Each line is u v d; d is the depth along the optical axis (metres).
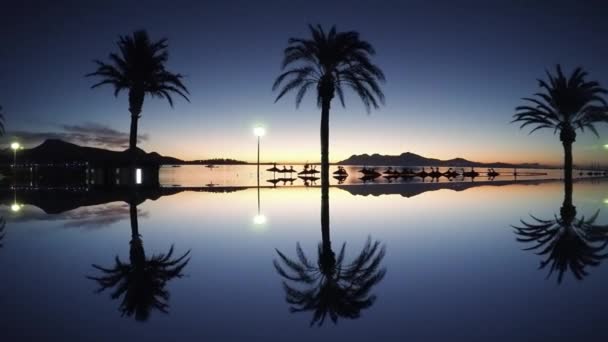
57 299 5.32
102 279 6.27
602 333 4.18
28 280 6.22
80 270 6.79
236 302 5.20
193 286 5.88
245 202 18.30
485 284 5.92
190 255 7.83
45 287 5.86
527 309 4.89
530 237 9.77
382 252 8.12
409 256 7.77
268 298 5.35
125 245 8.83
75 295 5.49
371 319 4.61
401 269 6.80
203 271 6.69
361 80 25.78
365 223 12.04
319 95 25.92
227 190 26.50
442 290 5.64
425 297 5.35
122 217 13.24
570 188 28.62
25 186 31.83
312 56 25.86
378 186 32.16
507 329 4.29
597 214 14.16
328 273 6.57
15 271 6.73
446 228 11.13
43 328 4.36
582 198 20.61
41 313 4.82
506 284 5.91
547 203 18.02
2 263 7.25
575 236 9.90
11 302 5.21
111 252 8.13
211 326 4.42
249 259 7.53
